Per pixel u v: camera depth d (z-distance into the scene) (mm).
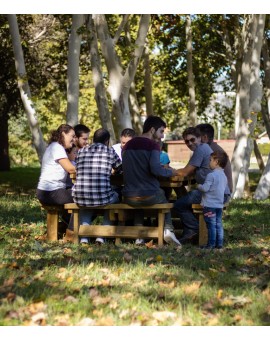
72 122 17828
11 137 54688
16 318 5375
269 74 28891
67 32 28359
